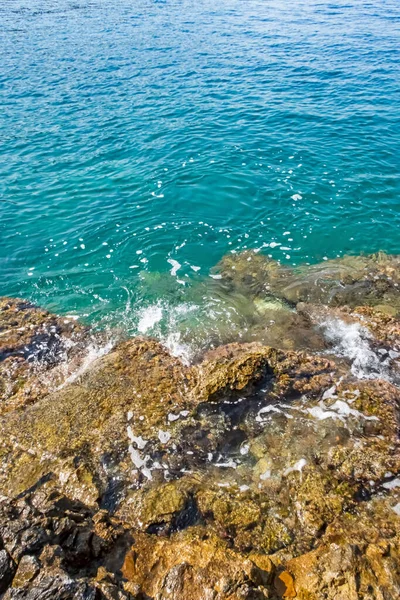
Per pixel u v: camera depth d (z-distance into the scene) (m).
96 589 3.92
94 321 9.01
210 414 6.62
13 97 19.73
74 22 36.03
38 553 4.20
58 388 7.36
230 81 21.69
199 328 8.74
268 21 35.97
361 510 5.23
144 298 9.59
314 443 6.11
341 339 8.21
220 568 4.40
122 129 16.86
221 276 10.16
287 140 15.67
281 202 12.45
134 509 5.31
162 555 4.68
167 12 41.19
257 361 7.17
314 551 4.72
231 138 15.98
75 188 13.28
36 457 6.05
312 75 22.09
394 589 4.25
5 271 10.30
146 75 22.70
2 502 4.80
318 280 9.86
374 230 11.38
